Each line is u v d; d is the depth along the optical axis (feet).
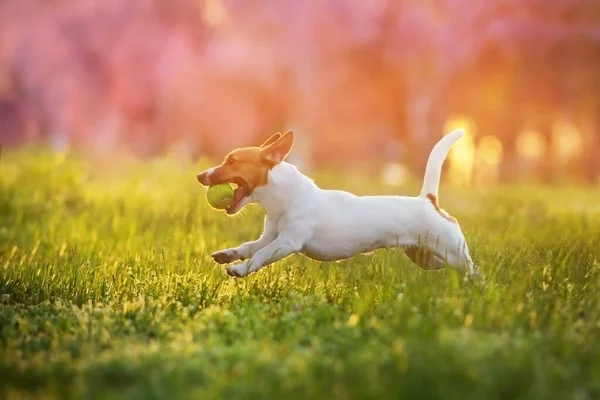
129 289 30.86
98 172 78.43
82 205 56.70
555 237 40.65
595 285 29.48
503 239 37.32
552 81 157.28
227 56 173.88
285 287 30.42
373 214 30.07
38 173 63.31
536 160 181.27
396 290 28.02
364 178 95.04
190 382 19.76
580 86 155.84
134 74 188.03
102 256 37.99
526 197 77.56
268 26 171.83
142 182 64.64
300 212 29.68
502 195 79.36
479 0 155.84
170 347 22.49
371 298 27.66
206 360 20.94
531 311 25.40
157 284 31.09
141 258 35.65
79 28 190.90
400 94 169.07
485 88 158.71
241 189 29.99
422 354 19.98
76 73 194.18
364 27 161.79
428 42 156.97
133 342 23.62
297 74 169.37
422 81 160.15
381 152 179.42
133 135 196.95
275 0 169.48
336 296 29.48
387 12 160.76
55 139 198.90
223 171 29.81
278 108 178.40
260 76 172.04
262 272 31.86
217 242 41.01
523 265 31.89
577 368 20.42
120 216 50.08
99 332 24.62
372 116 172.14
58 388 19.83
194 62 183.52
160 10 188.24
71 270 33.47
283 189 29.71
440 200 73.20
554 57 155.63
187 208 47.75
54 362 21.74
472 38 155.22
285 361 20.56
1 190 57.47
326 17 164.55
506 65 156.35
